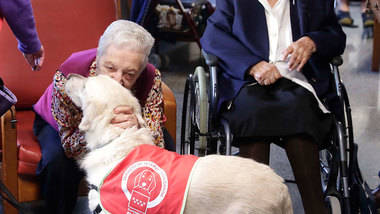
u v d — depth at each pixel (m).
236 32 2.63
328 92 2.59
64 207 2.32
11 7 2.00
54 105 2.19
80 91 1.91
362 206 2.35
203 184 1.74
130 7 4.70
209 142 2.59
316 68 2.58
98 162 1.86
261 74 2.47
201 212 1.75
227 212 1.74
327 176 2.71
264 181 1.75
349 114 2.51
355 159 2.46
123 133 1.87
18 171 2.35
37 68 2.37
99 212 1.85
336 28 2.67
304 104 2.42
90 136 1.90
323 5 2.67
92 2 2.94
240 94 2.50
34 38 2.16
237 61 2.55
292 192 3.09
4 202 2.37
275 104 2.43
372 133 3.86
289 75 2.53
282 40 2.63
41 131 2.43
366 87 4.73
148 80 2.23
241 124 2.43
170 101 2.59
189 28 4.84
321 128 2.42
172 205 1.74
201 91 2.59
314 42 2.53
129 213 1.79
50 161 2.25
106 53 2.03
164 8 4.77
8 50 2.76
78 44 2.88
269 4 2.64
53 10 2.86
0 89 2.05
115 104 1.88
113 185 1.81
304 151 2.37
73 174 2.29
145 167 1.80
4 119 2.28
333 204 2.28
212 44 2.65
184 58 5.51
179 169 1.78
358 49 5.79
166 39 4.90
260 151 2.45
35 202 2.78
